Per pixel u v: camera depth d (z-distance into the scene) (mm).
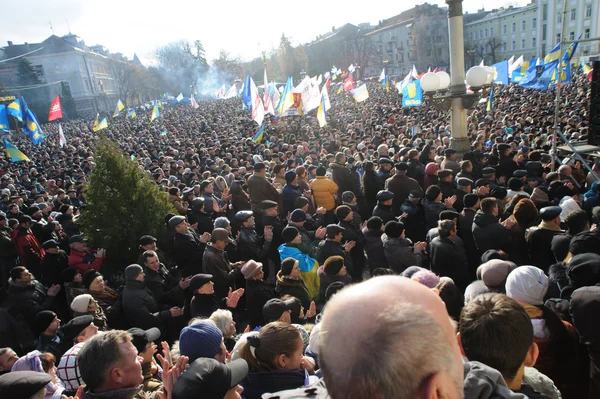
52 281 6309
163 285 5367
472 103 8289
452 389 890
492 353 1817
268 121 27625
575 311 2615
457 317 3176
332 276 4773
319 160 12531
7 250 7672
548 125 14242
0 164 20734
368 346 861
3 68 67500
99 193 6023
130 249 6102
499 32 73562
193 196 8664
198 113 45219
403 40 86750
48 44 71688
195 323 2781
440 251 4879
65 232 8430
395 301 918
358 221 6520
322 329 960
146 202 6234
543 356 2617
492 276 3305
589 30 51625
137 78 85875
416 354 847
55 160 20328
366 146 13359
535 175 7230
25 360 3281
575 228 4301
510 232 5020
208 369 1976
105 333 2473
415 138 14203
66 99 65250
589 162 8883
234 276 5441
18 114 18219
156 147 20891
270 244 6402
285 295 4066
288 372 2500
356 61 91500
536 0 63844
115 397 2305
